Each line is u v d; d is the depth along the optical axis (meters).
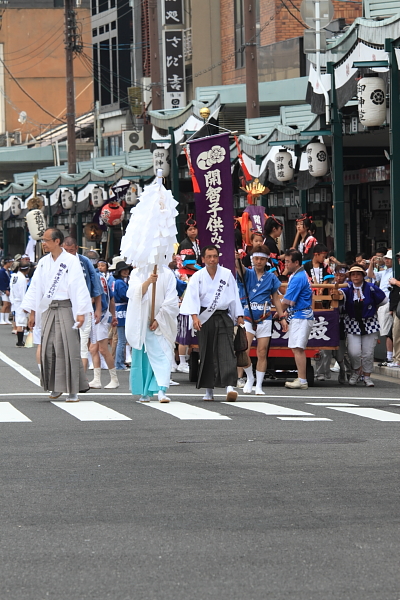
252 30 32.22
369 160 35.03
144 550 8.25
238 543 8.42
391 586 7.28
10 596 7.17
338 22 43.69
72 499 10.07
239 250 22.48
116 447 12.91
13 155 82.38
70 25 58.09
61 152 82.81
